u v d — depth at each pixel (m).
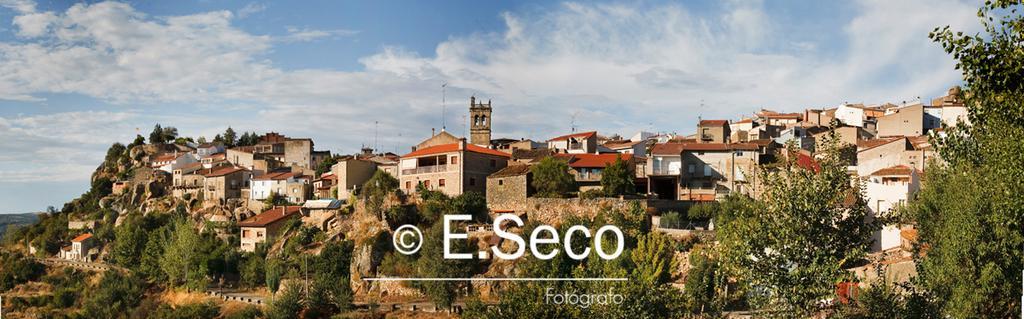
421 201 106.69
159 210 168.50
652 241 79.19
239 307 96.81
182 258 115.56
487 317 58.59
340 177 132.25
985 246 39.69
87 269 141.38
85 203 194.50
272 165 181.25
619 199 94.06
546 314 53.84
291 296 87.81
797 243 35.88
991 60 27.38
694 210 88.56
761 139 133.62
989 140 31.81
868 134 141.75
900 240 67.25
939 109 139.75
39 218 190.25
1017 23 26.77
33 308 123.00
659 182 107.62
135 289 113.12
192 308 96.00
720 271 38.91
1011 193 31.66
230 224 140.12
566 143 145.25
